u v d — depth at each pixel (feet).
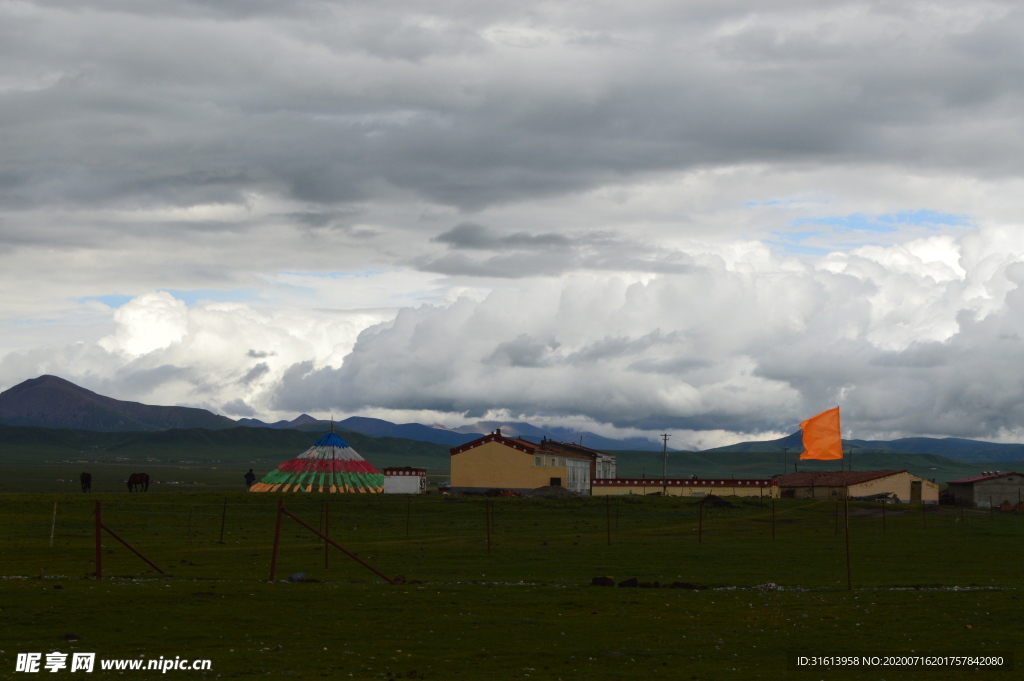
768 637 124.16
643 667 107.86
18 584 159.84
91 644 116.37
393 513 384.88
